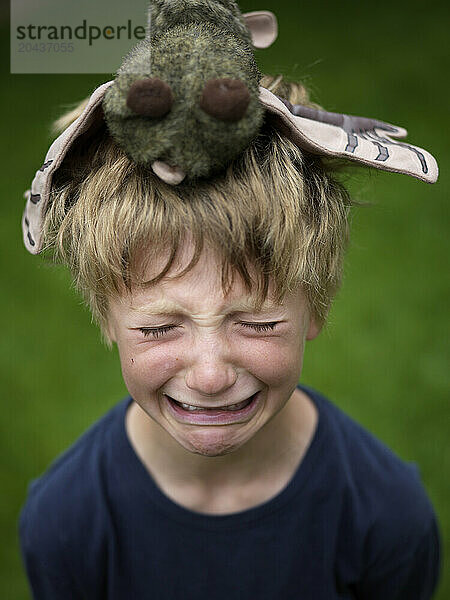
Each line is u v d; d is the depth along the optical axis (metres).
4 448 1.10
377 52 1.71
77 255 0.53
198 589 0.62
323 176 0.53
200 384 0.49
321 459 0.62
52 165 0.49
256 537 0.61
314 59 1.70
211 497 0.62
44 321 1.27
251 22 0.57
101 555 0.63
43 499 0.65
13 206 1.43
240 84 0.42
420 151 0.52
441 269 1.29
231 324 0.50
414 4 1.84
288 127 0.49
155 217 0.48
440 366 1.17
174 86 0.42
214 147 0.43
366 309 1.24
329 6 1.86
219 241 0.48
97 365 1.21
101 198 0.50
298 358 0.53
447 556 0.97
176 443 0.60
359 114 1.54
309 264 0.52
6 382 1.18
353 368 1.17
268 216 0.49
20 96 1.63
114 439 0.64
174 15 0.47
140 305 0.50
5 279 1.33
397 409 1.12
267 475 0.61
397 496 0.64
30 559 0.65
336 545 0.62
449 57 1.67
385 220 1.36
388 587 0.67
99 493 0.63
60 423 1.13
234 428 0.53
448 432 1.09
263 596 0.62
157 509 0.62
